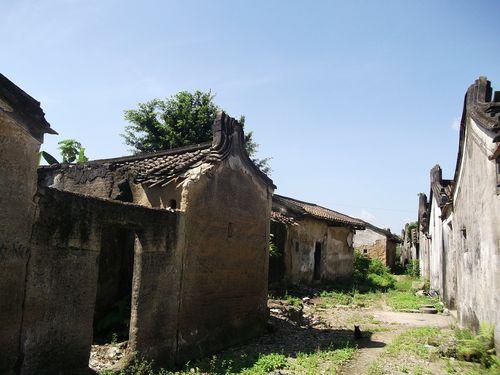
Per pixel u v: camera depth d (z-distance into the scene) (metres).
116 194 9.83
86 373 6.06
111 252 9.74
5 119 5.09
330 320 13.64
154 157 11.38
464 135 10.88
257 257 10.90
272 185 11.63
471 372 7.62
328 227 22.86
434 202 20.56
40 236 5.50
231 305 9.76
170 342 7.80
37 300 5.43
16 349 5.14
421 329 11.77
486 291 9.09
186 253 8.35
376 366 8.09
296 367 8.04
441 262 18.05
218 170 9.45
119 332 8.91
